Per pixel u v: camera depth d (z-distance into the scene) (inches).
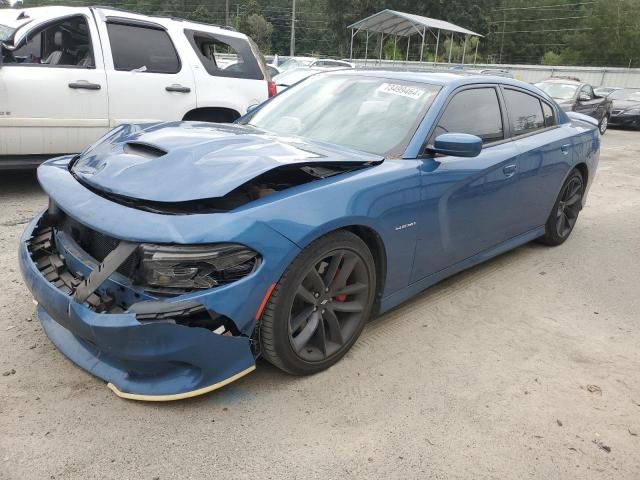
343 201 107.2
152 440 91.6
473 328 140.6
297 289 102.1
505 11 3004.4
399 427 99.4
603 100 700.7
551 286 173.6
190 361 93.0
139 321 87.7
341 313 117.9
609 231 243.8
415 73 156.4
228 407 101.1
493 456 94.1
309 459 90.0
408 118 136.1
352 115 142.3
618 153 537.3
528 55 3021.7
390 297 128.0
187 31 259.0
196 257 89.2
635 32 2330.2
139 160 107.1
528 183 170.6
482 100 156.8
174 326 88.0
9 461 85.0
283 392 106.7
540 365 124.8
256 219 94.5
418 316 145.0
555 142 183.3
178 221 91.0
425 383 113.8
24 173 278.5
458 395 110.7
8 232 187.6
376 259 122.3
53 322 114.8
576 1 2925.7
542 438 99.7
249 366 99.8
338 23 2647.6
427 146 131.3
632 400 113.6
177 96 251.1
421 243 130.2
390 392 109.6
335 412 102.1
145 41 245.6
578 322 148.8
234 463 88.0
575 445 98.4
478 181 144.3
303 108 152.3
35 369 108.6
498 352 129.3
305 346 109.9
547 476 90.6
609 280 181.8
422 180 125.6
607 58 2440.9
